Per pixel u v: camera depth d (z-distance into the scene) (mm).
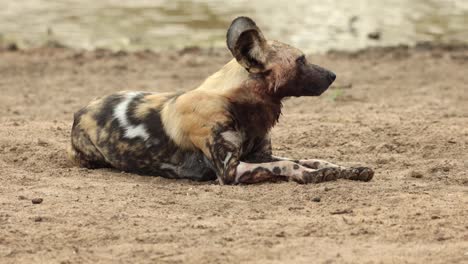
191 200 11109
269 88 12328
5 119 17953
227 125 12148
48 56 26266
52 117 18469
